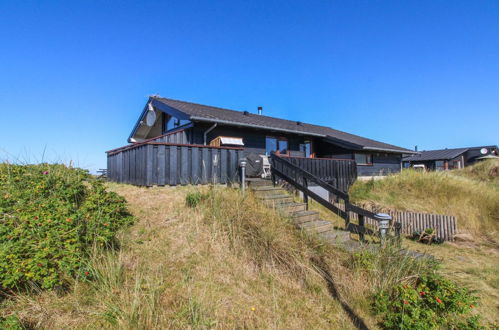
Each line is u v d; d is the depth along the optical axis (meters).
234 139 11.18
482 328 3.50
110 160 9.12
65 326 2.42
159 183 6.39
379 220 5.18
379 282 4.10
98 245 3.36
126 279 3.14
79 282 2.96
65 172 5.09
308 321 3.21
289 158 10.42
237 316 3.00
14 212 3.29
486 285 5.11
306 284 3.88
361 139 19.58
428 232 8.19
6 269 2.51
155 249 3.89
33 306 2.56
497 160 18.19
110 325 2.51
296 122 18.52
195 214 5.06
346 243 5.27
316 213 6.25
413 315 3.41
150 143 6.30
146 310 2.69
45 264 2.62
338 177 12.64
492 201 10.46
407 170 13.51
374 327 3.38
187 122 11.29
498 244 7.96
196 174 6.95
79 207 3.99
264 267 4.04
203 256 3.98
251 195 6.14
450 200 10.38
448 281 4.11
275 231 4.68
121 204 4.54
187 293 3.13
